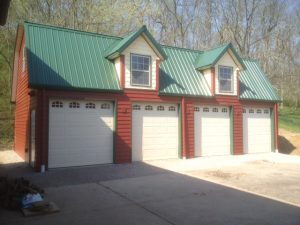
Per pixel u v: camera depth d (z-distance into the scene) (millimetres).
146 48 14047
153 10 31125
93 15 25828
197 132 15633
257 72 19188
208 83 16062
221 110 16422
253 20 38000
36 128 11836
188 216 6477
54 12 25562
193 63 16688
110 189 8836
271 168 12367
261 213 6629
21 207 6891
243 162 13922
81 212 6816
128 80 13562
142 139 14094
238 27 37688
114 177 10523
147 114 14250
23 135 15258
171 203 7410
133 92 13656
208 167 12523
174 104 14938
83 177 10547
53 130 12172
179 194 8211
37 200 6965
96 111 13047
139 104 14070
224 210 6844
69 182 9805
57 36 13609
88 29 25688
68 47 13492
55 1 25609
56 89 12016
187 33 36469
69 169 12023
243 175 10820
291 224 5973
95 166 12641
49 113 12133
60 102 12352
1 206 7258
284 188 8914
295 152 20016
